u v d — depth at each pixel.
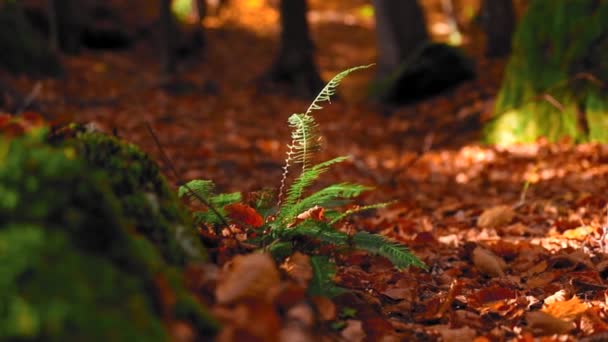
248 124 13.75
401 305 3.83
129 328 1.93
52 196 2.12
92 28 23.44
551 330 3.50
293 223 3.91
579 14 10.24
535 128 10.25
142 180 2.93
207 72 22.86
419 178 9.30
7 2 16.28
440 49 15.89
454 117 13.37
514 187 7.96
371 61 27.03
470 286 4.39
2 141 2.19
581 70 9.98
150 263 2.30
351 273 4.20
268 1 33.66
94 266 2.03
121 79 18.97
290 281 2.99
